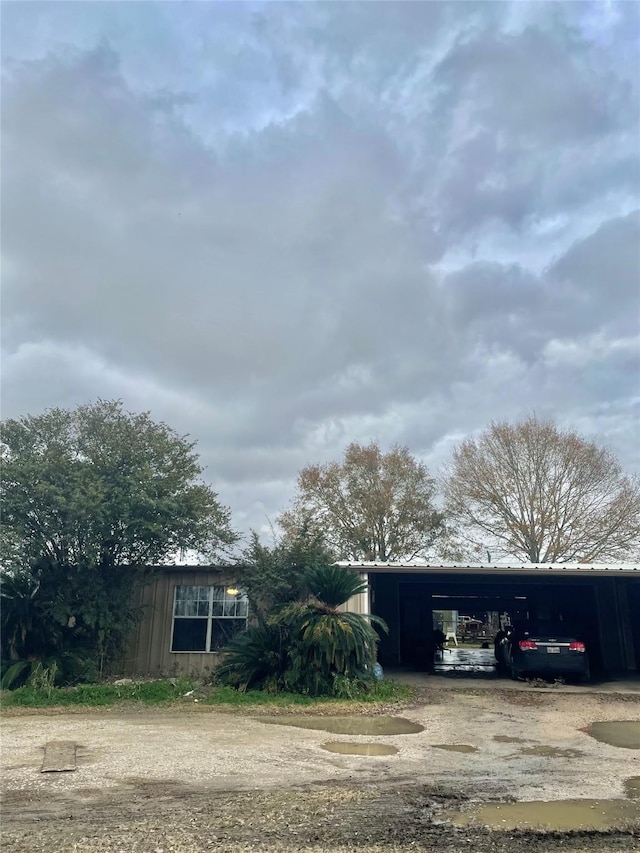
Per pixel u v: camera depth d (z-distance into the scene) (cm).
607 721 1098
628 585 1984
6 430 1504
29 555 1427
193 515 1543
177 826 546
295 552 1500
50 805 602
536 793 662
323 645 1291
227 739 919
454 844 518
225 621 1627
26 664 1338
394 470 4022
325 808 603
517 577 2039
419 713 1164
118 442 1523
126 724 1035
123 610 1517
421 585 2295
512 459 3559
